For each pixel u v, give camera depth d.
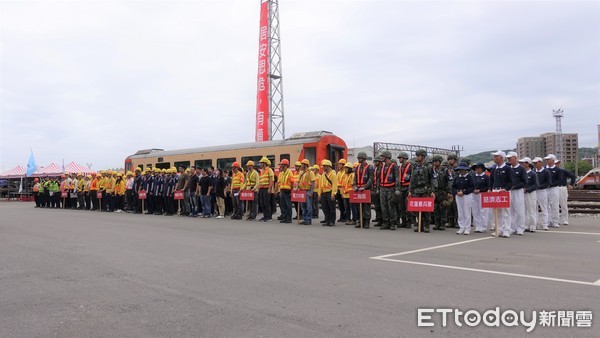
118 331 4.44
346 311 4.95
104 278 6.71
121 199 24.25
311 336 4.22
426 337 4.17
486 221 12.49
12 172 46.16
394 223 13.13
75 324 4.67
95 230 13.14
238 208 17.53
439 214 13.12
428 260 7.83
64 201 28.16
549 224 13.64
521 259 7.84
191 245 9.88
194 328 4.50
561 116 77.06
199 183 18.75
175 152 29.27
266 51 36.91
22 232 12.71
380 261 7.77
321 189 14.61
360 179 13.93
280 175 16.06
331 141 21.95
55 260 8.20
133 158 32.53
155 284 6.30
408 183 13.29
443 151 39.56
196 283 6.31
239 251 8.98
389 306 5.10
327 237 11.22
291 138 23.19
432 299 5.35
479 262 7.60
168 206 20.23
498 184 11.69
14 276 6.91
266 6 37.25
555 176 13.46
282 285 6.12
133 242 10.43
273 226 14.31
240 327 4.50
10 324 4.69
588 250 8.79
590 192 32.66
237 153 25.09
